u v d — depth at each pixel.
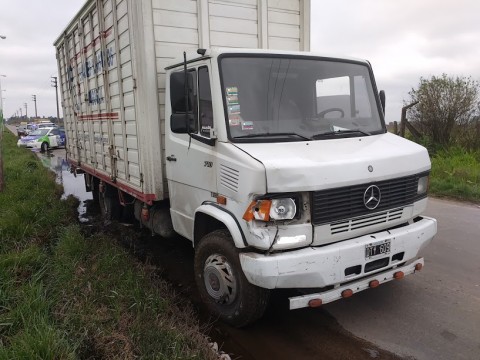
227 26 5.17
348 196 3.51
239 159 3.51
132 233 6.96
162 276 5.23
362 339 3.77
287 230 3.33
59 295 4.12
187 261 5.75
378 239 3.61
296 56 4.30
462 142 13.66
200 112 4.12
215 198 3.97
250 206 3.35
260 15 5.36
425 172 4.16
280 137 3.89
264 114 3.96
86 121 7.93
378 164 3.66
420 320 4.06
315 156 3.52
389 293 4.64
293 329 3.96
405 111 14.24
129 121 5.47
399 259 3.85
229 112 3.80
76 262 4.97
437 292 4.63
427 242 4.09
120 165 6.10
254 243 3.34
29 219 6.79
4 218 6.68
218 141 3.81
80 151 8.93
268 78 4.07
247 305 3.71
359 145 3.98
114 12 5.50
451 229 6.88
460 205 8.61
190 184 4.39
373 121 4.64
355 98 4.62
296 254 3.29
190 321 3.97
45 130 27.53
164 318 3.84
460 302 4.39
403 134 14.40
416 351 3.56
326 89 4.39
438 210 8.19
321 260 3.33
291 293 4.58
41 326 3.34
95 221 7.96
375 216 3.72
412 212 4.05
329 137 4.08
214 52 3.88
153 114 4.82
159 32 4.77
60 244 5.62
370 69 4.84
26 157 18.75
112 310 3.91
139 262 5.40
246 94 3.92
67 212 8.05
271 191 3.25
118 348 3.36
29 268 4.79
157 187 4.98
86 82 7.57
